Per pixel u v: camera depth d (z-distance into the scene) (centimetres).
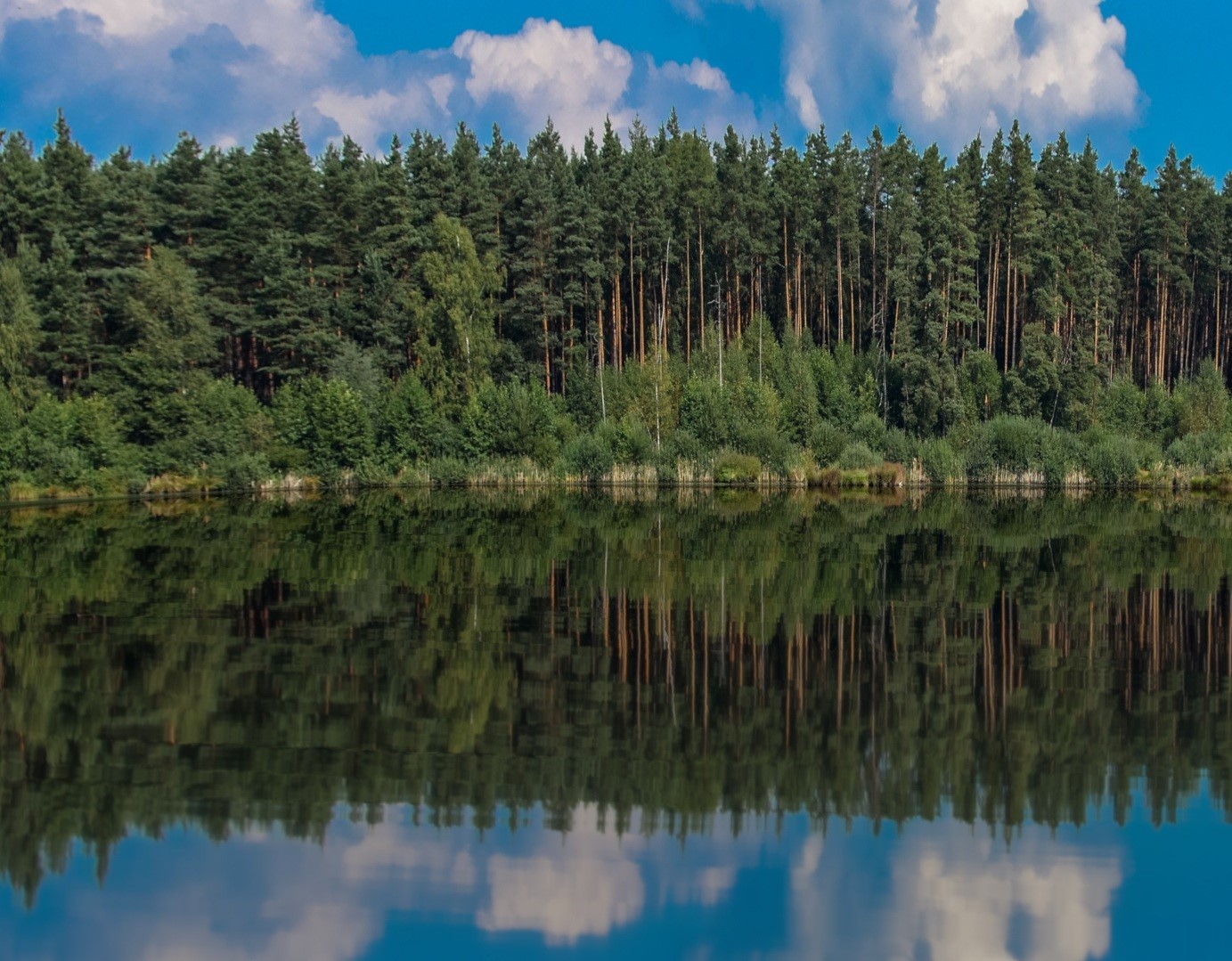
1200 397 7350
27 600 1980
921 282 7962
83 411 5159
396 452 6544
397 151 8019
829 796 1005
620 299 8562
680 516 4019
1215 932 768
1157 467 6134
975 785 1034
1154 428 7556
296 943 746
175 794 999
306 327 7100
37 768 1059
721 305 8538
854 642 1653
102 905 799
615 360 8112
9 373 5100
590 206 7981
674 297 8869
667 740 1159
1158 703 1315
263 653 1548
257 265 7144
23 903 800
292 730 1180
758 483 6397
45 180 6550
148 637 1656
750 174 8475
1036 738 1173
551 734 1177
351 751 1117
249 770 1059
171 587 2148
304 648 1580
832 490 5978
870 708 1285
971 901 812
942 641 1662
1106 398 7694
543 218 8044
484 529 3441
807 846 902
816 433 6631
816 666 1492
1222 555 2733
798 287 8519
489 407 6712
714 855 884
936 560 2612
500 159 9462
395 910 794
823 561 2592
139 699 1297
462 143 8956
